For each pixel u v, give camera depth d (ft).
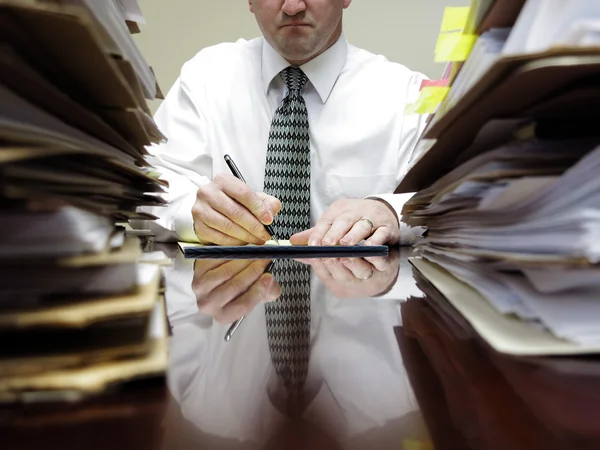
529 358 0.67
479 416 0.51
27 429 0.48
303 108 4.59
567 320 0.73
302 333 0.90
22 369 0.55
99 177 1.00
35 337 0.66
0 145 0.57
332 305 1.18
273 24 4.36
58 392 0.53
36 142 0.59
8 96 0.60
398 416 0.52
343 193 4.68
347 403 0.55
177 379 0.63
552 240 0.78
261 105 4.89
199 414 0.52
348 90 4.84
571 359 0.67
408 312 1.06
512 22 1.07
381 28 6.25
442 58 1.27
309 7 4.26
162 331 0.71
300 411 0.53
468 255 1.26
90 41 0.63
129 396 0.57
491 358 0.71
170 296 1.33
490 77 0.75
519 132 1.01
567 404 0.53
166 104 5.16
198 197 3.09
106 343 0.64
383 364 0.70
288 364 0.71
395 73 5.03
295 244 3.04
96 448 0.44
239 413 0.51
